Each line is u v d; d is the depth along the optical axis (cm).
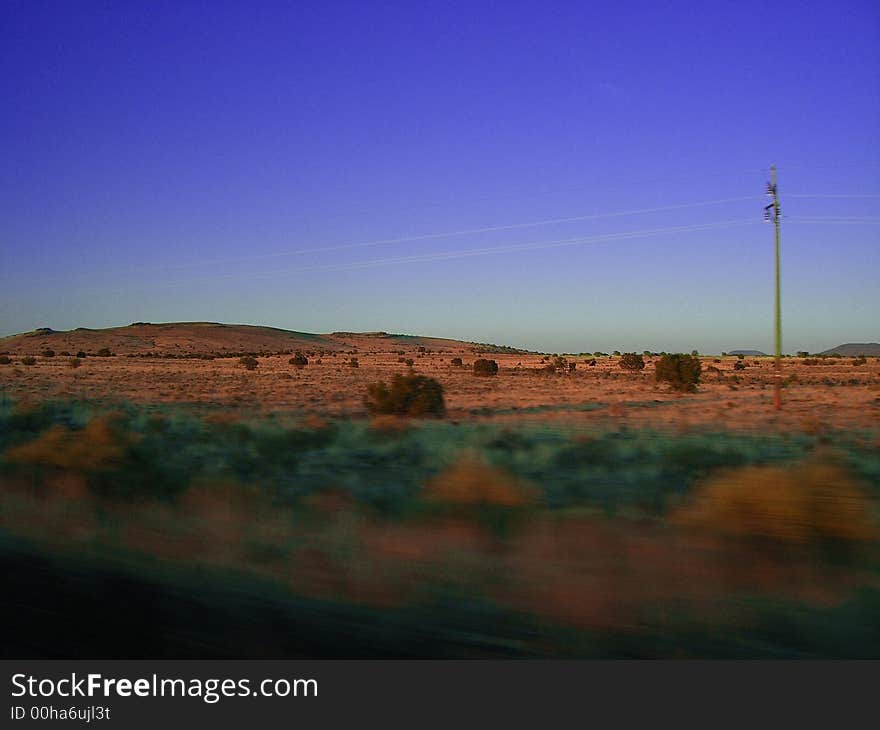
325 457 2544
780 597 1047
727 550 1248
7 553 1333
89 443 2105
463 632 955
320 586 1134
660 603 1031
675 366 7562
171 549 1354
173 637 945
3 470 2080
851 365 17562
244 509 1658
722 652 891
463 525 1470
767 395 6975
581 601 1042
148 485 1877
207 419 3512
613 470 2228
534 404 5872
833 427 3744
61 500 1778
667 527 1413
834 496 1298
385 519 1553
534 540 1337
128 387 8162
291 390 7781
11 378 9956
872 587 1070
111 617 1014
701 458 2317
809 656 880
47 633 962
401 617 1005
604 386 8731
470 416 4659
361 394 7050
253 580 1169
